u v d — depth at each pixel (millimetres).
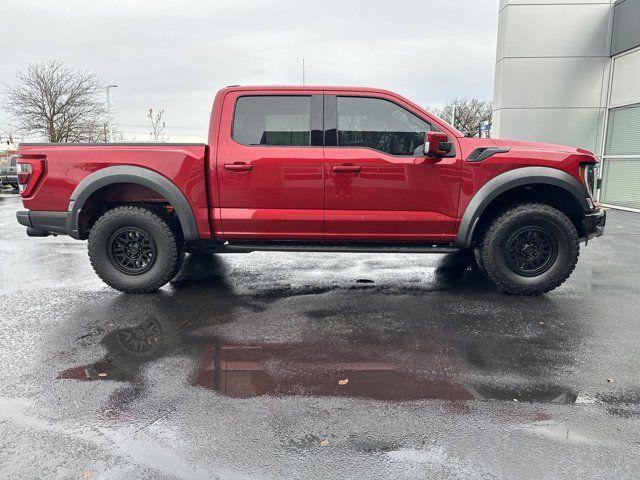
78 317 3992
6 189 23562
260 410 2510
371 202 4336
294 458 2104
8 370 2982
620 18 11258
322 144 4359
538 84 12117
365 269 5742
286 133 4379
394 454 2131
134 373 2947
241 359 3166
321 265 5980
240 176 4340
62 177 4355
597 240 7547
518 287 4465
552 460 2088
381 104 4352
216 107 4395
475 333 3613
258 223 4418
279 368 3027
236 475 1991
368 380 2859
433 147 3992
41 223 4465
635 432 2301
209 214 4445
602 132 12141
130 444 2207
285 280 5230
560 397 2643
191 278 5324
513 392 2701
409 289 4836
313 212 4383
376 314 4066
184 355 3225
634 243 7289
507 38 12008
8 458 2100
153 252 4559
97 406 2547
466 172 4262
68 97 30094
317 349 3332
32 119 29844
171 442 2223
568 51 11914
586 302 4344
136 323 3852
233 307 4270
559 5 11758
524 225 4363
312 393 2699
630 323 3799
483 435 2275
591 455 2123
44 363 3086
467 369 3002
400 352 3275
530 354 3223
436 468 2033
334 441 2229
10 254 6836
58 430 2320
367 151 4301
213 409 2520
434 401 2604
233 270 5719
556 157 4262
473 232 4363
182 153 4312
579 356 3180
